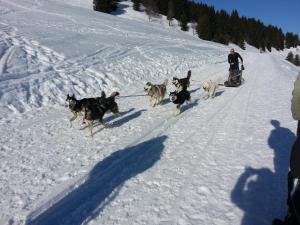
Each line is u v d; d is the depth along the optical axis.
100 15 40.38
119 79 13.66
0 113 8.48
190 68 19.50
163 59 19.61
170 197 4.50
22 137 7.05
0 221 3.99
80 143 6.76
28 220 4.02
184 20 65.94
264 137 6.84
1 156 6.00
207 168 5.39
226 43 70.12
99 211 4.20
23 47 14.41
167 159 5.82
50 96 10.39
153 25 53.09
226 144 6.50
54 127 7.83
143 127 7.85
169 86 13.82
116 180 5.04
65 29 22.12
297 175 2.90
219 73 18.17
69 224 3.94
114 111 8.51
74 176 5.19
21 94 9.84
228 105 10.13
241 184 4.81
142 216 4.07
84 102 7.66
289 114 8.67
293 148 3.04
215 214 4.07
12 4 33.22
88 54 16.17
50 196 4.57
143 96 11.51
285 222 3.14
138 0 64.06
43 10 32.91
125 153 6.17
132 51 19.27
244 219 3.95
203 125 7.92
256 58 35.53
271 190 4.62
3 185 4.89
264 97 11.32
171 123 8.18
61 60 14.16
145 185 4.86
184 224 3.88
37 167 5.54
